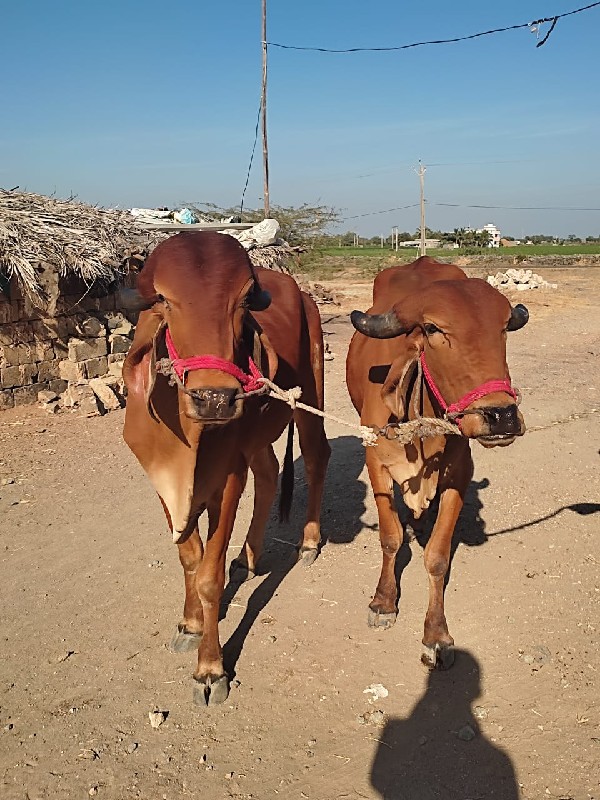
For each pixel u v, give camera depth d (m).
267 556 2.93
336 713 1.98
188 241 1.80
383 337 2.03
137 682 2.14
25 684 2.14
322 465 2.96
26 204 5.79
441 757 1.81
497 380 1.80
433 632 2.19
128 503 3.50
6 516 3.34
